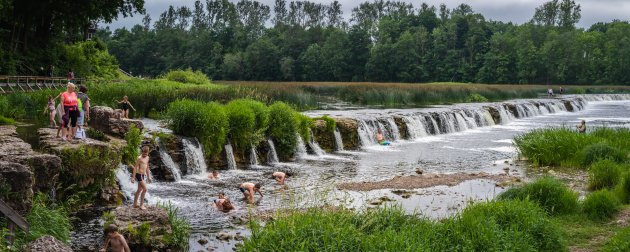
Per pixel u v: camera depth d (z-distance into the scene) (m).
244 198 18.45
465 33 155.50
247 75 142.88
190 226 14.98
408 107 52.53
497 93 73.62
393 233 11.52
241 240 13.91
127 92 34.25
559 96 83.19
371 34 167.62
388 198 18.36
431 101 62.53
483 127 45.34
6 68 46.09
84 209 16.34
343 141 31.48
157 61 166.62
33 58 51.06
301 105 47.69
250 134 25.72
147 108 34.38
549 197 15.67
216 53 151.50
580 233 13.72
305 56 142.88
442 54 147.12
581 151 24.33
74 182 16.44
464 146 32.94
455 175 22.78
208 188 20.20
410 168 25.06
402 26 171.62
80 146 16.94
